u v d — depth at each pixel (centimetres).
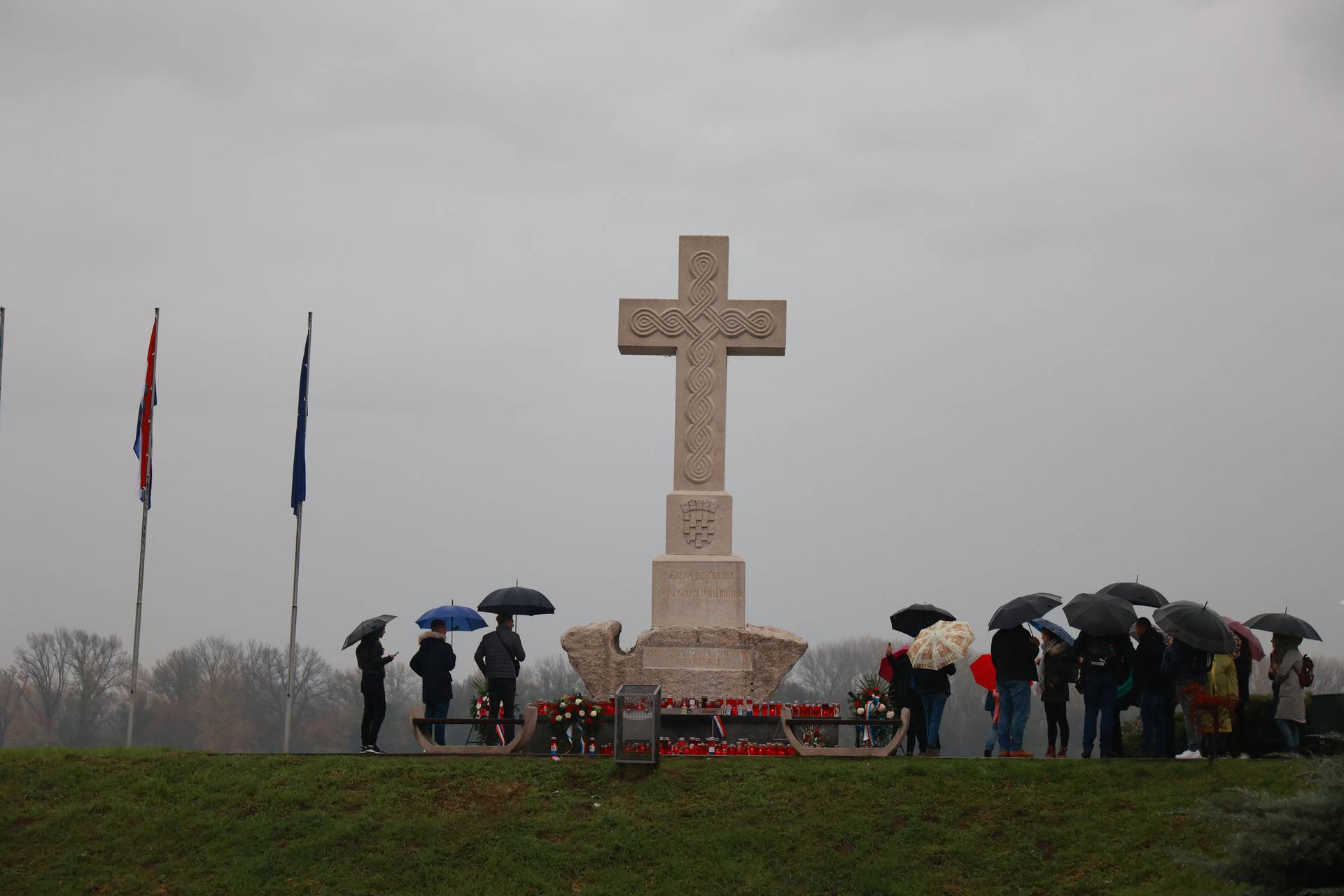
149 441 2611
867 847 1831
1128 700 2298
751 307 2819
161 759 2111
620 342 2822
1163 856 1739
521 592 2514
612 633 2709
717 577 2717
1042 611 2186
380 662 2250
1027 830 1842
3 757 2119
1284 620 2206
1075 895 1703
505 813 1928
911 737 2400
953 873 1770
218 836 1891
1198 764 1972
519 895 1761
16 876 1820
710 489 2780
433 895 1766
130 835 1898
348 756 2144
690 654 2652
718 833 1870
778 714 2467
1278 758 2108
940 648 2206
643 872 1805
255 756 2142
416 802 1961
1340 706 2272
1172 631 2073
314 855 1842
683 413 2800
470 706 2652
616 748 2014
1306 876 1430
